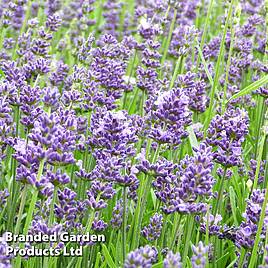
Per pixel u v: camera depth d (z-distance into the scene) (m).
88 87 7.77
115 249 6.46
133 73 11.72
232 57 10.65
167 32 13.62
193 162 5.77
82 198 7.05
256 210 5.95
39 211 6.14
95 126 6.85
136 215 6.55
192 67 10.03
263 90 8.70
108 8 14.68
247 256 6.52
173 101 6.13
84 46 9.45
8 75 7.70
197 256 4.77
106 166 5.86
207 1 14.95
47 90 5.79
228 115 7.55
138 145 7.79
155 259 6.15
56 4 13.62
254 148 9.27
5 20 10.63
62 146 5.59
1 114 6.57
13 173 6.91
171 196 6.26
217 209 6.84
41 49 9.37
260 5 12.54
